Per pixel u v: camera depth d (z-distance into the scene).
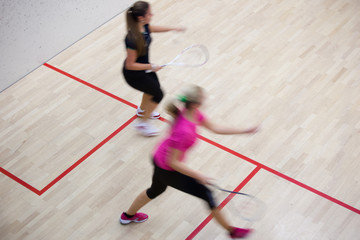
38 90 5.38
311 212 3.97
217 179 4.25
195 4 6.46
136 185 4.27
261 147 4.53
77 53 5.87
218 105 4.98
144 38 4.04
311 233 3.83
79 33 6.05
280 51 5.64
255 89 5.16
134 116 4.95
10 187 4.32
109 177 4.36
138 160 4.49
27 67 5.61
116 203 4.13
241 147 4.53
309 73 5.33
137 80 4.27
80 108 5.09
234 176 4.28
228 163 4.39
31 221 4.04
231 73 5.37
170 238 3.85
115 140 4.70
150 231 3.90
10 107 5.19
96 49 5.91
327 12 6.22
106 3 6.21
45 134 4.83
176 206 4.07
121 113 5.00
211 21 6.16
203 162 4.40
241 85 5.21
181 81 5.29
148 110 4.55
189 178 3.32
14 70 5.48
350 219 3.91
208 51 5.69
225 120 4.81
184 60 5.56
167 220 3.97
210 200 3.36
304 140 4.58
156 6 6.46
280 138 4.61
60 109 5.10
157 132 4.71
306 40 5.79
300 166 4.34
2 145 4.74
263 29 5.99
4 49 5.31
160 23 6.16
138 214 3.94
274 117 4.83
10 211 4.13
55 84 5.43
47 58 5.79
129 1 6.52
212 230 3.88
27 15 5.40
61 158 4.56
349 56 5.53
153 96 4.42
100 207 4.11
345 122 4.75
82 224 3.99
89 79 5.46
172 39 5.90
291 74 5.32
